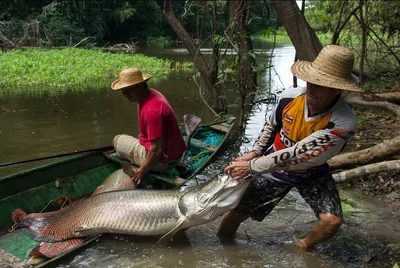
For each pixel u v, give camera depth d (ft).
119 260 11.57
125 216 12.13
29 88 36.99
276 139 11.53
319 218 11.42
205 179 17.83
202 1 32.04
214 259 11.73
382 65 44.37
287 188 11.80
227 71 24.18
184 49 89.04
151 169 15.89
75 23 86.84
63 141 22.38
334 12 40.22
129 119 27.14
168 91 37.45
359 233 13.19
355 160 17.33
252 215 12.35
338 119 10.11
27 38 73.87
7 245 12.19
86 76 43.04
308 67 9.98
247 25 26.27
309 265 11.50
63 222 12.64
